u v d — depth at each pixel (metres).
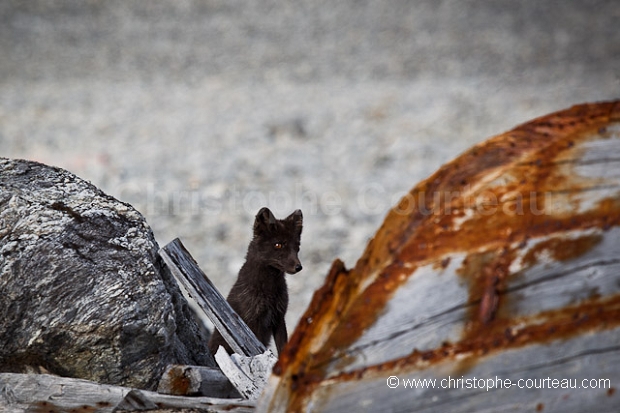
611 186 12.84
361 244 57.47
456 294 12.90
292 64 155.50
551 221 12.85
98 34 175.38
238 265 52.69
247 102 121.94
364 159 84.88
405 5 199.62
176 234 59.44
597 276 12.58
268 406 13.52
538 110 109.38
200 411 15.91
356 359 13.09
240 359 16.95
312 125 103.62
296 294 46.94
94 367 17.12
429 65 151.50
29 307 16.95
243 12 195.62
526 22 185.00
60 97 122.38
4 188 18.22
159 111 114.44
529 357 12.55
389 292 13.13
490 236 12.99
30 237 17.41
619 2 196.25
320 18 190.88
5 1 190.38
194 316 25.55
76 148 89.56
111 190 71.25
